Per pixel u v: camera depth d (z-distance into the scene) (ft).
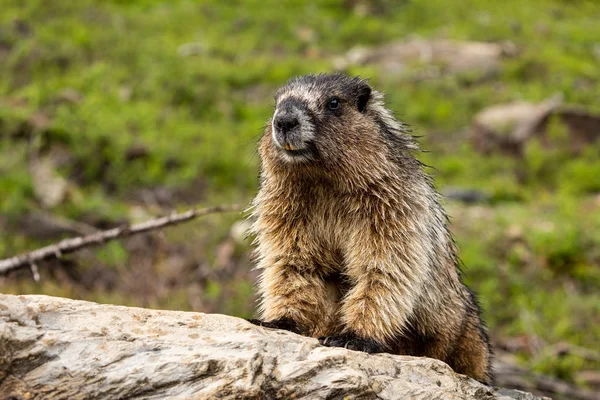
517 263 48.96
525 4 100.27
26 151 54.65
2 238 46.85
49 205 50.31
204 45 76.18
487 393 19.34
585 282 48.26
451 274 23.45
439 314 22.75
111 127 58.34
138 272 46.52
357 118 22.26
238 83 70.95
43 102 61.57
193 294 45.32
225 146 59.98
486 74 78.18
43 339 16.49
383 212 21.44
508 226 52.08
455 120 70.74
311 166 21.61
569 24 95.25
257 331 18.04
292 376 16.97
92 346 16.66
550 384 39.47
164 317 18.03
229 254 48.08
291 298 21.54
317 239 22.04
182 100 66.44
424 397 17.84
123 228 32.96
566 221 52.95
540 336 44.19
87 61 69.21
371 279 21.20
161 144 58.18
